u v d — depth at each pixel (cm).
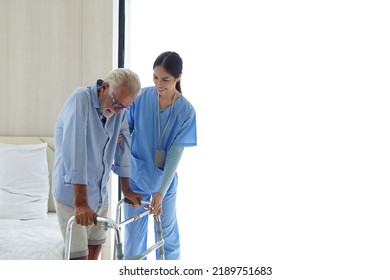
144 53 315
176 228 252
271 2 308
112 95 178
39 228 246
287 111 309
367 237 307
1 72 323
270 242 315
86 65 316
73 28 317
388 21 300
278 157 312
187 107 237
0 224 250
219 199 316
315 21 305
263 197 314
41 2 319
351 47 304
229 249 316
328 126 307
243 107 310
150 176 240
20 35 321
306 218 314
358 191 310
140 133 236
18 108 323
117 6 319
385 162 306
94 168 192
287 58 307
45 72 320
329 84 306
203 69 309
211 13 309
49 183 301
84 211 161
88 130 183
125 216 240
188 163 315
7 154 288
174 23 312
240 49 309
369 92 304
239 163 313
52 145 310
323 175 311
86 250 193
